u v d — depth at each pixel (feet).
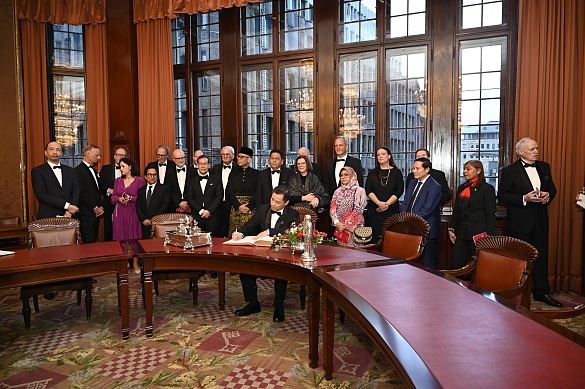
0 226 19.11
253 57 22.21
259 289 16.87
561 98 16.15
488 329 5.67
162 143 22.75
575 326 12.58
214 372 9.77
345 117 20.93
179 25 23.76
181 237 12.07
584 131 15.90
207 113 23.48
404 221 12.38
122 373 9.78
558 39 16.16
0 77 21.98
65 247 12.28
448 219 17.28
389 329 5.68
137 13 22.58
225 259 11.03
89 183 19.06
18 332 12.41
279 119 22.06
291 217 12.91
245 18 22.56
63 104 23.99
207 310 14.20
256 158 22.63
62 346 11.35
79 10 22.84
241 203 18.21
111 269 11.30
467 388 4.19
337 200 15.34
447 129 19.01
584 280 15.84
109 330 12.47
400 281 7.97
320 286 9.54
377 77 20.07
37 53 22.99
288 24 21.83
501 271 8.86
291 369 9.89
